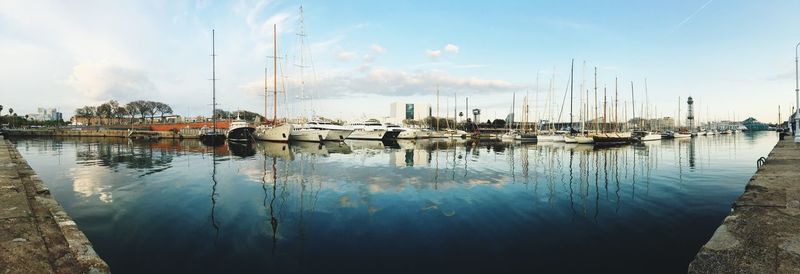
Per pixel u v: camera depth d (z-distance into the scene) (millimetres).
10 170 13516
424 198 13961
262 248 8484
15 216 7117
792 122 41906
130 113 120250
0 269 4695
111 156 32812
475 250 8352
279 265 7535
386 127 73312
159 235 9406
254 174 20953
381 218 11008
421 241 8938
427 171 22219
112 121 123500
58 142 59000
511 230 9797
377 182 17844
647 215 11367
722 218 10938
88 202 13328
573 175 20438
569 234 9477
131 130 81312
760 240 5477
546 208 12312
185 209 12227
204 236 9320
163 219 10945
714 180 18469
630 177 19656
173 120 115062
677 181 18156
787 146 25016
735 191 15297
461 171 22219
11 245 5586
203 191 15547
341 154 35531
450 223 10461
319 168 23812
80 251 5605
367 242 8875
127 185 17047
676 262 7676
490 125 133625
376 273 7180
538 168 23891
